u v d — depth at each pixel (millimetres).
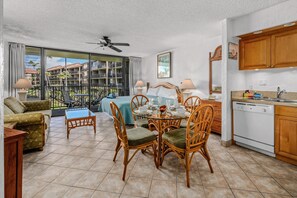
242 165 2338
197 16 2943
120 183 1921
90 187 1844
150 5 2549
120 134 2160
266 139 2609
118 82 7348
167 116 2314
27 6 2592
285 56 2549
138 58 7117
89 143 3174
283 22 2453
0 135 671
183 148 1979
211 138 3484
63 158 2537
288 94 2836
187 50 5000
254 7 2602
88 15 2920
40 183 1906
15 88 4605
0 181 689
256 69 3016
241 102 2947
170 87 5449
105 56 6660
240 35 2984
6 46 4516
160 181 1962
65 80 6883
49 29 3621
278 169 2227
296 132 2264
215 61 4156
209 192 1764
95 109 6676
